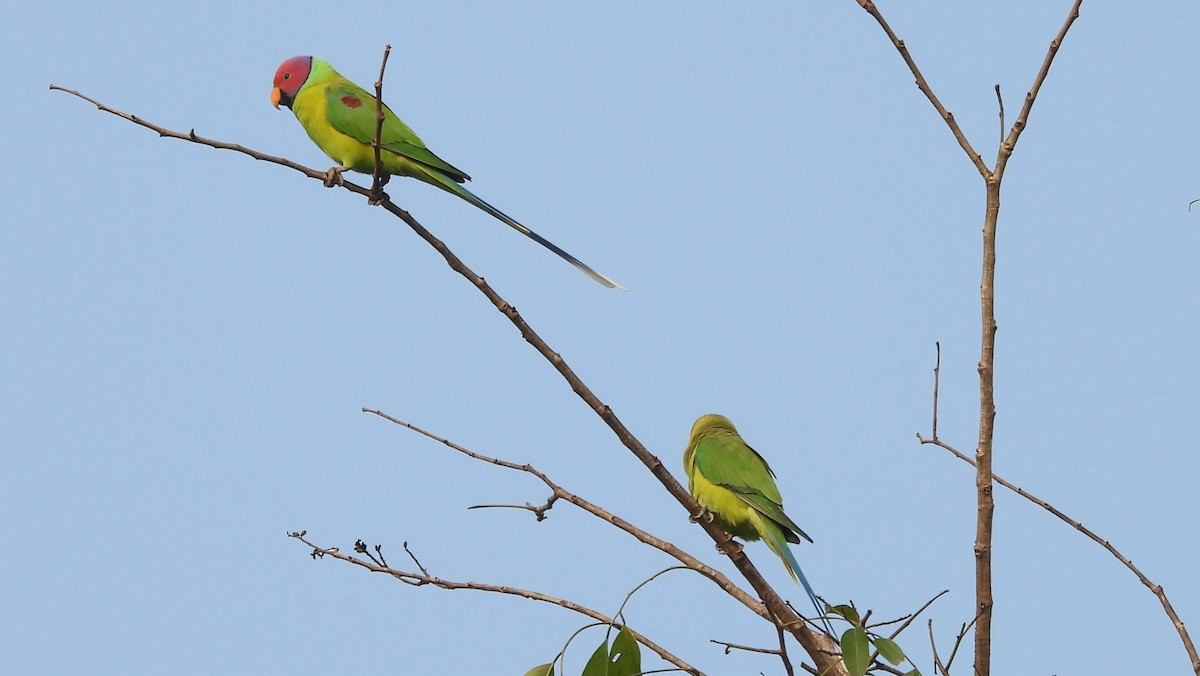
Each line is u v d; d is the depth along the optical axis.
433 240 9.48
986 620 7.54
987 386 7.52
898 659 7.58
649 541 8.94
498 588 9.05
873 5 7.65
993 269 7.47
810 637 8.80
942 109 7.59
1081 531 8.45
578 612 8.83
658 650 8.60
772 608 8.88
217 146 9.84
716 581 8.85
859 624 7.85
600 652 8.17
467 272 9.37
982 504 7.56
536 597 8.96
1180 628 8.02
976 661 7.56
